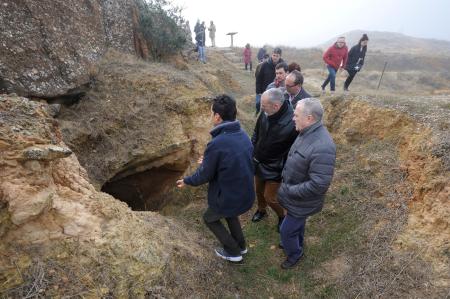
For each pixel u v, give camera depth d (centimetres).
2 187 235
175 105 564
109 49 695
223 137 294
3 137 247
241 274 359
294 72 419
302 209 317
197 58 1310
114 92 579
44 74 502
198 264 325
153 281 271
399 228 356
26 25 498
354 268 339
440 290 279
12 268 233
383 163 455
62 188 287
